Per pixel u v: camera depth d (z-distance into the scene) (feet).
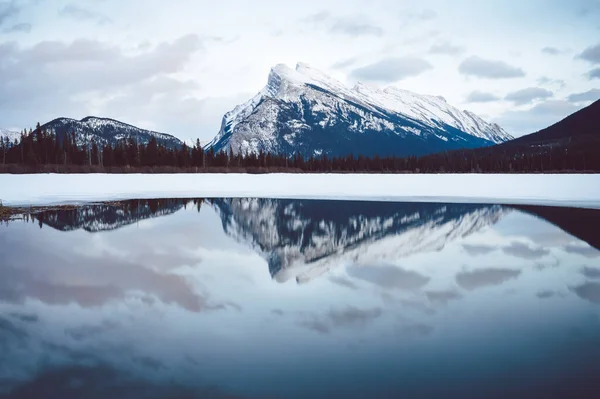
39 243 66.54
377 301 37.81
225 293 40.40
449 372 24.86
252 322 32.76
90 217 97.35
